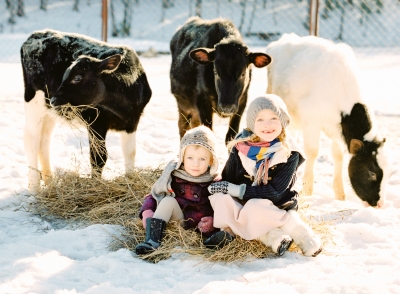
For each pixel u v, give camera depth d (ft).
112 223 14.33
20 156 21.59
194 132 12.88
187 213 13.19
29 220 14.90
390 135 25.50
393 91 36.99
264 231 12.29
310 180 18.19
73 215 15.21
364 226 13.78
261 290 10.16
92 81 17.06
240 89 18.89
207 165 13.01
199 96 20.38
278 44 21.39
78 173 16.79
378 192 17.10
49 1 118.42
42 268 11.41
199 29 21.91
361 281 10.64
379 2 98.32
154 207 13.29
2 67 50.49
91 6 116.78
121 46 18.88
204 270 11.52
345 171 20.85
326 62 18.20
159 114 30.01
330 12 99.76
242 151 12.92
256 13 110.73
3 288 10.46
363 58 58.59
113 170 18.95
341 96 17.79
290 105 19.35
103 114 17.74
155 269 11.45
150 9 114.01
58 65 18.03
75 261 11.88
